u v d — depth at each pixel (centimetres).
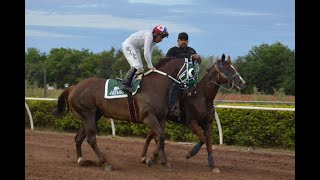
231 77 698
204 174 661
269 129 913
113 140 1015
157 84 678
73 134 1141
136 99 675
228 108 960
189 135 1001
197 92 702
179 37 762
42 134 1120
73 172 647
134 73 686
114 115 700
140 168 702
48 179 597
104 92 697
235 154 848
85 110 703
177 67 696
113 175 635
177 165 736
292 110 873
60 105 749
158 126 667
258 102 1281
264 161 777
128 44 690
